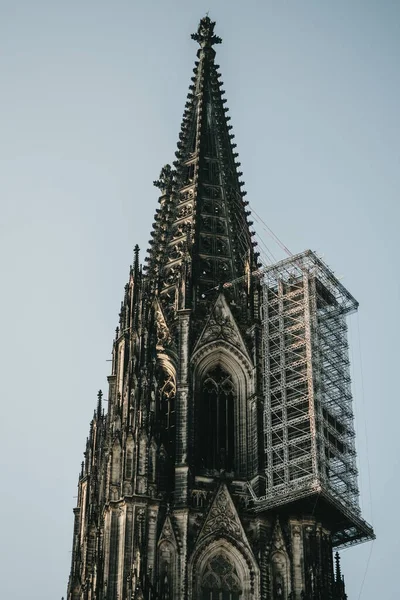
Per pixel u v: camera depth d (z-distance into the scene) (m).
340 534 195.50
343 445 198.00
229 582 179.12
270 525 184.00
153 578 175.38
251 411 194.62
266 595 178.00
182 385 193.50
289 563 180.88
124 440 186.12
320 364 198.75
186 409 191.12
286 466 187.88
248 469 190.12
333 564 186.25
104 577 176.38
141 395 189.75
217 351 199.12
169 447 191.25
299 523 184.62
